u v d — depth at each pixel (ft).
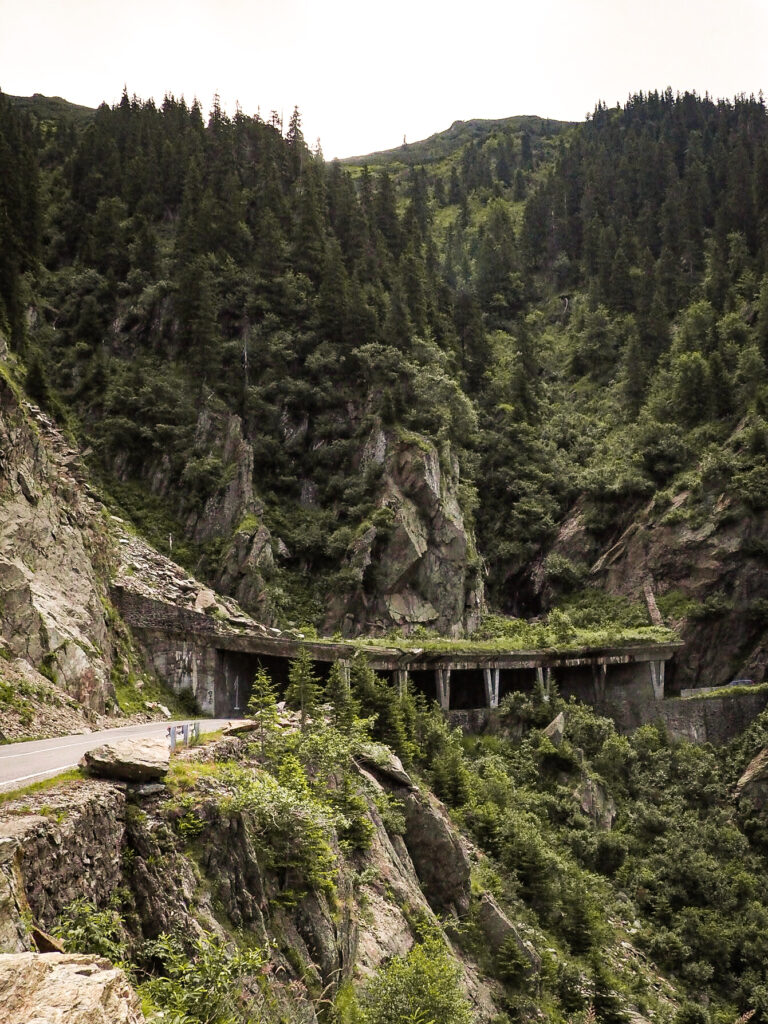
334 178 454.81
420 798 135.33
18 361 289.53
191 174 385.70
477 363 383.65
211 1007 52.95
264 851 76.59
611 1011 139.13
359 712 160.66
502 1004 120.98
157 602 196.44
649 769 231.50
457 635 271.90
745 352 346.33
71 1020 33.47
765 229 450.71
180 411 290.56
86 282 336.49
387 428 297.53
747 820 216.33
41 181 402.52
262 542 263.08
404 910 107.55
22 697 116.26
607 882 189.16
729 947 177.17
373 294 352.49
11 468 162.81
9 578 140.15
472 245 610.24
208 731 102.99
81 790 60.85
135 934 56.80
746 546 285.43
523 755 215.72
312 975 73.56
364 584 268.00
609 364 422.00
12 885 45.91
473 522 307.58
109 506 265.95
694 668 273.75
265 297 335.26
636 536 310.86
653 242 506.89
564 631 262.88
